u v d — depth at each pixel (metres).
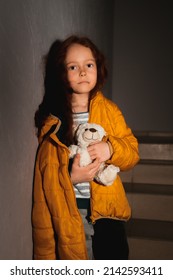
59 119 1.15
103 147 1.13
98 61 1.25
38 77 1.21
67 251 1.13
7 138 0.99
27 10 1.09
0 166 0.95
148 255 1.70
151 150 2.42
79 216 1.13
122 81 3.27
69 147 1.15
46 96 1.29
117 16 3.22
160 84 3.21
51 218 1.17
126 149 1.17
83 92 1.18
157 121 3.26
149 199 1.94
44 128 1.19
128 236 1.72
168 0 3.11
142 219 1.96
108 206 1.22
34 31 1.16
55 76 1.27
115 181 1.27
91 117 1.22
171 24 3.13
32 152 1.19
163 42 3.16
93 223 1.21
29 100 1.14
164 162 2.31
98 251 1.26
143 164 2.21
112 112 1.29
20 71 1.06
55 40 1.38
